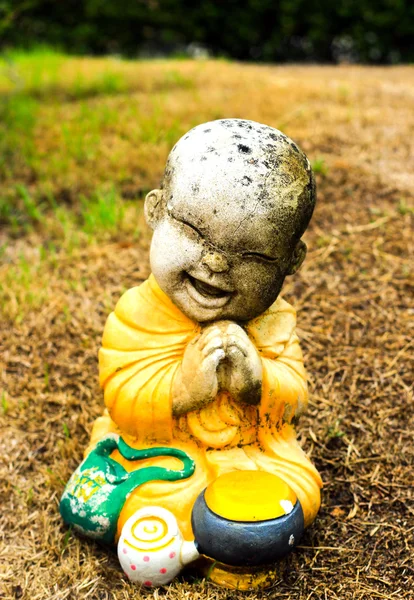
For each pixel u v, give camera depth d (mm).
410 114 1867
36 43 3324
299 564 809
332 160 1559
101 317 1180
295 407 799
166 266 737
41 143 1771
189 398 759
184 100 2006
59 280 1268
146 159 1638
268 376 772
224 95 2057
